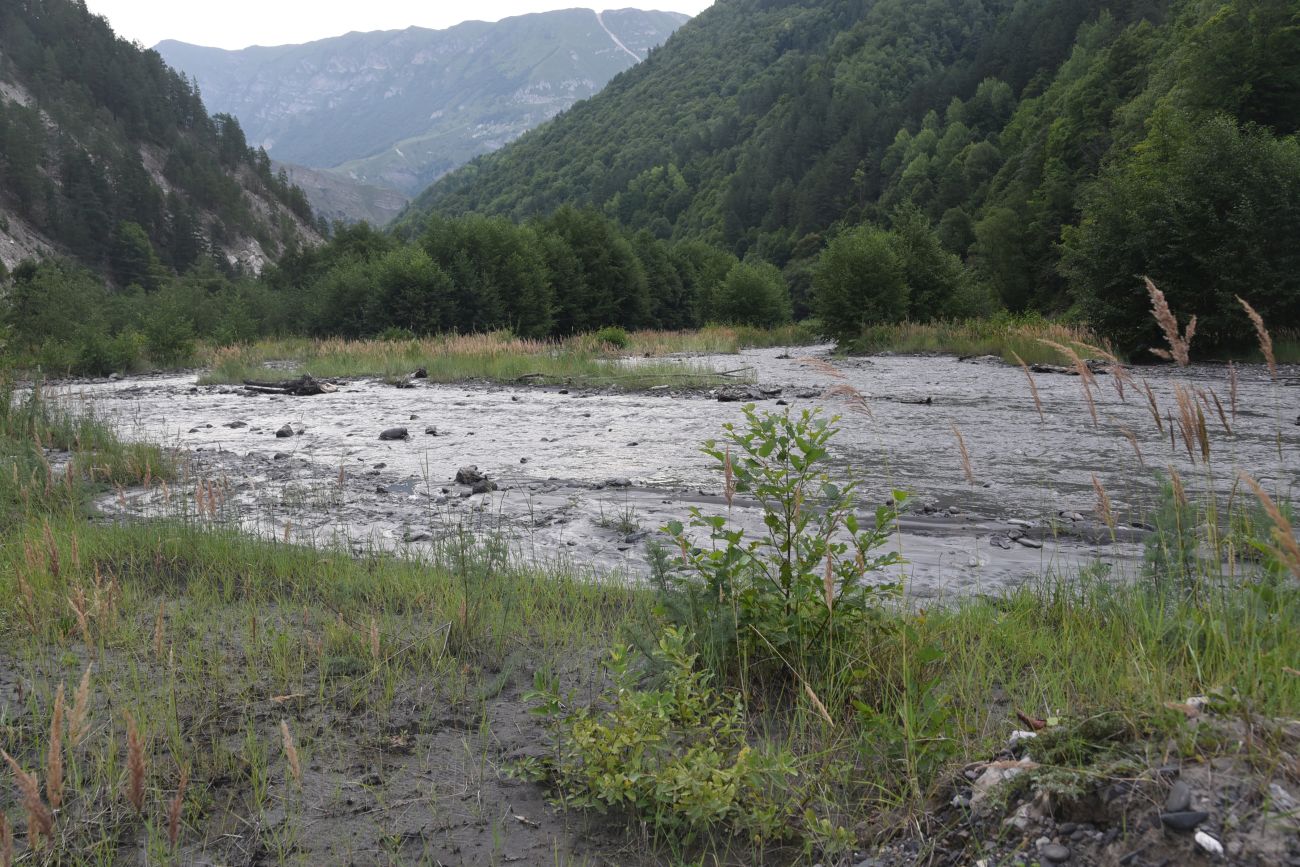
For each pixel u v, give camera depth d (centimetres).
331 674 446
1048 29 14238
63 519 780
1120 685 332
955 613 517
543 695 358
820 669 400
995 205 9306
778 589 424
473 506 930
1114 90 8281
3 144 12581
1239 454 1060
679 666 370
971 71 15512
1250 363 2348
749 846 302
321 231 19975
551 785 345
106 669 439
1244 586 394
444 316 5559
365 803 332
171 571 643
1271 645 329
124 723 382
